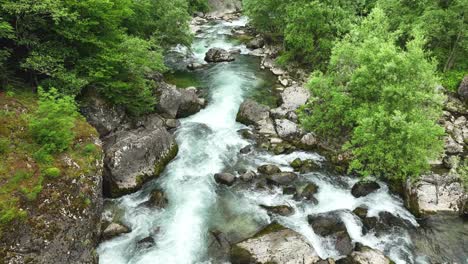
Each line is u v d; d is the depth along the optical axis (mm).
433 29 30688
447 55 33000
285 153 24266
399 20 34094
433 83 20828
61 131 16406
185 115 28391
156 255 16547
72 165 15906
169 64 38469
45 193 14250
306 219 18891
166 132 23547
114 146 20391
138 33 34000
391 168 20594
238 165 23094
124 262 16203
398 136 19234
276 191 20891
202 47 43781
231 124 27750
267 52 41656
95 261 15633
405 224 18781
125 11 25391
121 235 17500
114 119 23188
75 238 14625
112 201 19578
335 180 22000
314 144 24688
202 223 18422
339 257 16625
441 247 17453
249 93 32312
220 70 37188
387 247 17438
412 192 19656
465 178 19500
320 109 24406
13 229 12742
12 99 17750
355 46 24016
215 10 60969
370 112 21016
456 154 23703
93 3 20547
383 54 20312
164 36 35531
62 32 19297
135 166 20578
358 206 19875
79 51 21656
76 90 19797
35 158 15227
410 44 20969
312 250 16047
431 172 20875
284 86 33625
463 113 28156
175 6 36531
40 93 16547
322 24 34000
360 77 21234
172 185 21062
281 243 16219
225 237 17375
